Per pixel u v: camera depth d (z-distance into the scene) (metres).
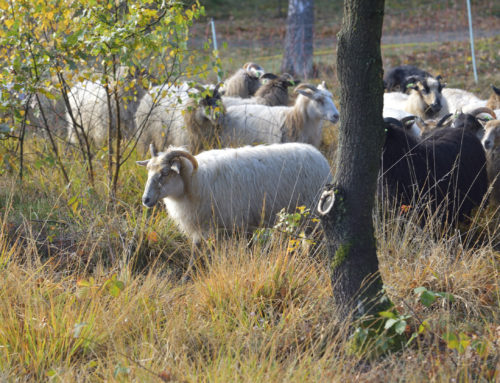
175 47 8.06
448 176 7.54
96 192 8.50
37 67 7.85
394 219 7.25
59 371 4.63
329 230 5.34
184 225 7.45
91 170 8.69
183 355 5.02
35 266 6.59
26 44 7.86
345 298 5.34
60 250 6.99
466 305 5.69
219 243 7.39
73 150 9.73
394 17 32.62
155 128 10.48
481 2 33.59
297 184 7.63
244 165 7.45
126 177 9.10
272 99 12.24
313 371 4.66
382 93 5.07
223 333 5.41
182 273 7.16
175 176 7.02
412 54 23.34
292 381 4.49
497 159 8.55
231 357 4.97
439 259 6.35
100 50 7.55
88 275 6.75
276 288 6.08
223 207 7.32
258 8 35.69
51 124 10.97
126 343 5.34
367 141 5.08
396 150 7.44
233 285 6.02
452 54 22.83
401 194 7.48
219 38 29.11
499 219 7.64
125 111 11.11
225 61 23.88
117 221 7.49
